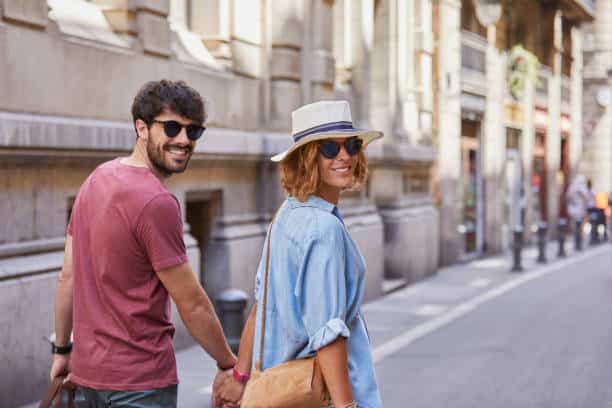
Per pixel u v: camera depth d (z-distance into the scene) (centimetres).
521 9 2181
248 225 924
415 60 1445
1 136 541
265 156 923
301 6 975
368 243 1178
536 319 996
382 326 962
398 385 662
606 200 2458
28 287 578
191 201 878
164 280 256
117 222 254
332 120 244
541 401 609
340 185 245
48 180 614
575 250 2159
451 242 1689
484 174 1916
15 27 575
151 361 259
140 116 265
